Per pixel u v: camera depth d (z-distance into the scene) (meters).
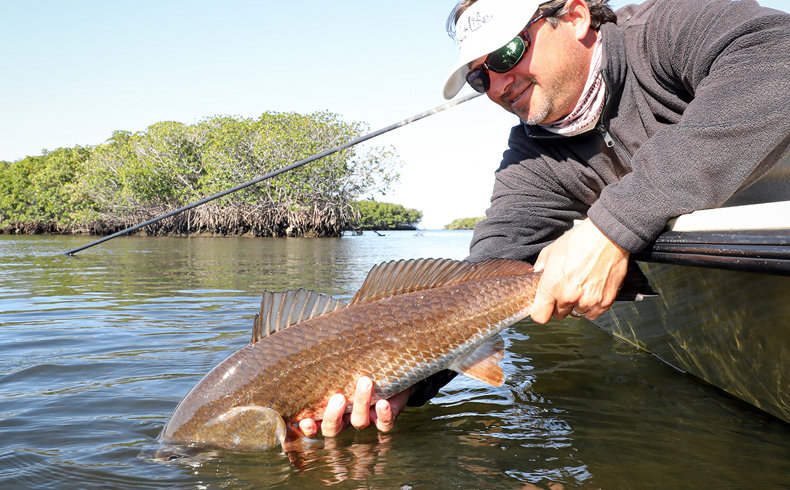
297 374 0.78
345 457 0.75
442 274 0.85
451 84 1.03
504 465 0.71
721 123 0.66
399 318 0.80
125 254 5.97
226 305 2.01
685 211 0.68
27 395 0.97
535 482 0.66
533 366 1.15
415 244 9.66
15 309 1.96
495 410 0.91
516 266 0.85
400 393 0.88
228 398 0.79
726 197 0.68
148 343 1.36
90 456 0.75
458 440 0.79
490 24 0.88
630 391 0.98
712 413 0.87
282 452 0.77
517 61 0.88
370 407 0.85
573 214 1.08
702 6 0.77
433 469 0.70
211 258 5.26
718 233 0.65
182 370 1.12
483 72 0.94
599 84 0.90
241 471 0.71
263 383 0.79
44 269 3.88
